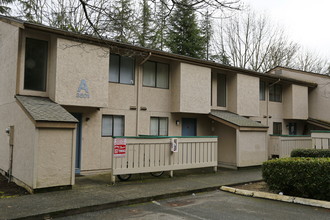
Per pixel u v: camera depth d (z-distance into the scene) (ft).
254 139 43.37
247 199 24.64
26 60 31.50
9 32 33.96
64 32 29.99
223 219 18.76
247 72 50.80
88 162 34.53
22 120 27.07
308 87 68.08
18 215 17.90
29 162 24.63
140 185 28.22
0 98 36.37
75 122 25.46
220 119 43.27
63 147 25.14
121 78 38.47
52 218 18.78
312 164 22.86
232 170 40.55
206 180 31.76
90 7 21.57
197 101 42.88
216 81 49.37
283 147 48.55
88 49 32.45
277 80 58.08
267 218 18.94
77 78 31.53
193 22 78.13
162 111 42.06
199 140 36.04
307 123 67.82
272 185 25.44
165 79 42.88
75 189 25.72
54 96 30.17
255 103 52.39
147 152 30.94
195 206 22.13
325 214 19.76
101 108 36.01
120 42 34.73
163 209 21.27
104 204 21.17
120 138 28.89
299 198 22.99
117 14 24.57
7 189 25.70
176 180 31.42
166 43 74.69
